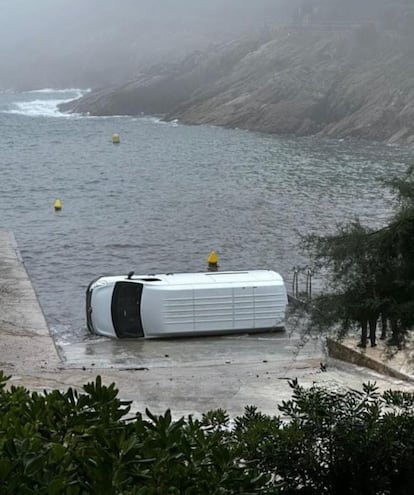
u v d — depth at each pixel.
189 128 127.56
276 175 73.31
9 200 61.34
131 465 5.54
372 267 10.34
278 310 27.16
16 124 139.50
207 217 52.94
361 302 10.34
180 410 16.77
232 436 8.93
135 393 18.31
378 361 19.78
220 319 26.86
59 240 45.94
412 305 9.92
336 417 9.26
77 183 70.12
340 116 120.19
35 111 171.38
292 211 54.91
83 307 31.78
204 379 19.86
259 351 24.02
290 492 8.70
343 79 127.81
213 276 27.97
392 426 9.12
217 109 133.62
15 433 5.88
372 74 124.62
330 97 124.06
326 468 8.84
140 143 106.25
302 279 36.25
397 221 10.27
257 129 122.69
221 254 42.75
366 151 95.50
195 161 85.25
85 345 25.69
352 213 54.09
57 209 56.78
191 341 26.25
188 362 22.64
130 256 42.31
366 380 18.98
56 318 29.98
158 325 26.58
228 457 5.94
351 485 8.85
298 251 43.00
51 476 5.30
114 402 6.63
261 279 27.52
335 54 136.75
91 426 6.17
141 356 23.72
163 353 24.22
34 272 38.56
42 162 86.62
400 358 19.61
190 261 41.47
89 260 41.34
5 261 38.84
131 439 5.69
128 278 27.52
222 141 107.88
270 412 16.38
